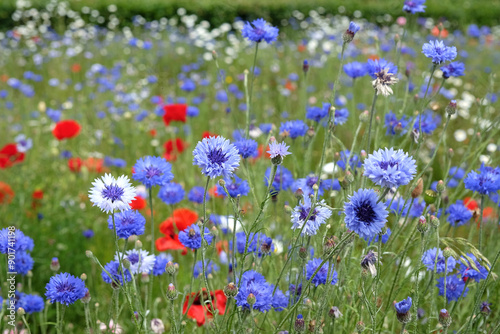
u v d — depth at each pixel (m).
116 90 6.72
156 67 8.63
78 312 2.98
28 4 11.82
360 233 1.52
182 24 12.52
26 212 3.82
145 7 12.53
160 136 5.60
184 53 9.47
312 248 2.34
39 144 5.41
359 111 5.09
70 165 4.26
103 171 4.38
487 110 3.06
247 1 13.03
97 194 1.70
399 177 1.49
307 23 12.12
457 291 2.14
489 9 13.35
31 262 2.35
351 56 7.79
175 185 2.57
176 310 2.78
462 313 2.45
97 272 3.37
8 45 10.25
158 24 12.27
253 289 1.77
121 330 2.54
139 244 1.96
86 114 6.20
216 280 2.64
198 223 2.05
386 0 13.24
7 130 5.75
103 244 3.67
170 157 4.29
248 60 8.45
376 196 1.52
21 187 3.97
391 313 2.49
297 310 1.90
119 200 1.71
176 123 5.68
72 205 3.89
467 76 6.66
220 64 8.53
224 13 12.62
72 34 10.42
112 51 9.61
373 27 11.34
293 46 9.21
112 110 5.77
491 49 9.35
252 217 2.73
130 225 1.91
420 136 2.19
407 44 7.99
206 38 9.54
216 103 6.36
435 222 1.74
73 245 3.48
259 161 3.31
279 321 2.32
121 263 1.81
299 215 1.78
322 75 7.24
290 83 6.52
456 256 1.74
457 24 13.15
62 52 9.54
